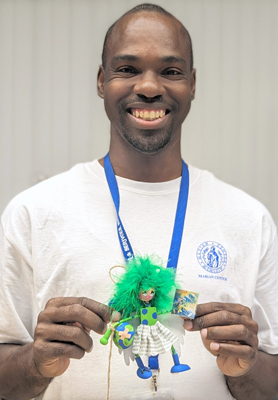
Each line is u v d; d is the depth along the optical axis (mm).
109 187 967
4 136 1563
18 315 928
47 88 1577
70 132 1582
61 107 1580
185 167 1017
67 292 908
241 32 1616
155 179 975
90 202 953
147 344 828
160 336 832
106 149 1591
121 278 852
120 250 918
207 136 1615
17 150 1566
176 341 858
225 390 935
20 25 1568
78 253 913
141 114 930
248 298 947
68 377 898
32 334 943
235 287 943
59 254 918
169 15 970
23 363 868
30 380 874
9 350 912
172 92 932
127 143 952
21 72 1568
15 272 938
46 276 917
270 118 1620
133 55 921
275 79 1621
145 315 837
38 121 1574
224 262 936
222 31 1612
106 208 950
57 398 901
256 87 1620
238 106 1618
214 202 981
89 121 1587
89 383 892
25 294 942
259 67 1620
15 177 1565
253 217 977
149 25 938
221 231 956
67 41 1582
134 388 888
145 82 911
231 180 1619
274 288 979
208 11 1608
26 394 897
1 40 1563
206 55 1610
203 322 833
